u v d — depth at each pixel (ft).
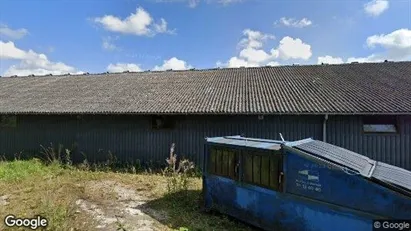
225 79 51.85
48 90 54.49
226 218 21.25
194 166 38.17
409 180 15.94
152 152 40.88
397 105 32.73
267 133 36.99
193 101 40.96
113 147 42.50
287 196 17.54
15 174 34.35
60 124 44.80
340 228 15.35
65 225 19.38
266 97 39.83
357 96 36.58
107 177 34.83
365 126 34.53
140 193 28.35
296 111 34.30
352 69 49.67
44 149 45.24
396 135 33.45
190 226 20.35
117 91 49.55
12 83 62.59
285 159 17.78
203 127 39.04
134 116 41.68
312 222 16.43
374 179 14.56
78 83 57.72
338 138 34.81
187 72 59.47
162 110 38.47
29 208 23.26
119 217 22.02
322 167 16.11
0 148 47.47
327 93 38.75
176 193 27.61
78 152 43.93
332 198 15.66
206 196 23.34
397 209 13.76
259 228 19.49
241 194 20.38
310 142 20.58
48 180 32.45
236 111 35.96
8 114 45.11
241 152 20.38
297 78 47.75
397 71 45.50
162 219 21.68
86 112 40.83
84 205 24.66
